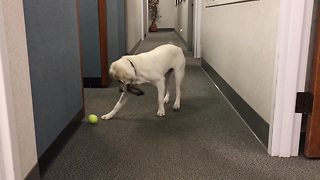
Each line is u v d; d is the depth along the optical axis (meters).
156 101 2.40
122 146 1.59
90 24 2.78
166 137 1.70
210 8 3.24
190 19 5.34
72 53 1.77
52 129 1.43
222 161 1.41
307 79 1.39
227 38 2.42
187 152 1.51
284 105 1.39
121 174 1.31
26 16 1.13
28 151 1.09
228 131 1.78
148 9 10.52
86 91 2.76
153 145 1.60
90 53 2.83
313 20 1.33
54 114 1.46
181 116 2.05
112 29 3.15
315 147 1.40
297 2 1.28
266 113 1.54
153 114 2.09
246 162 1.40
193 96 2.55
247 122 1.88
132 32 5.22
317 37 1.30
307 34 1.32
